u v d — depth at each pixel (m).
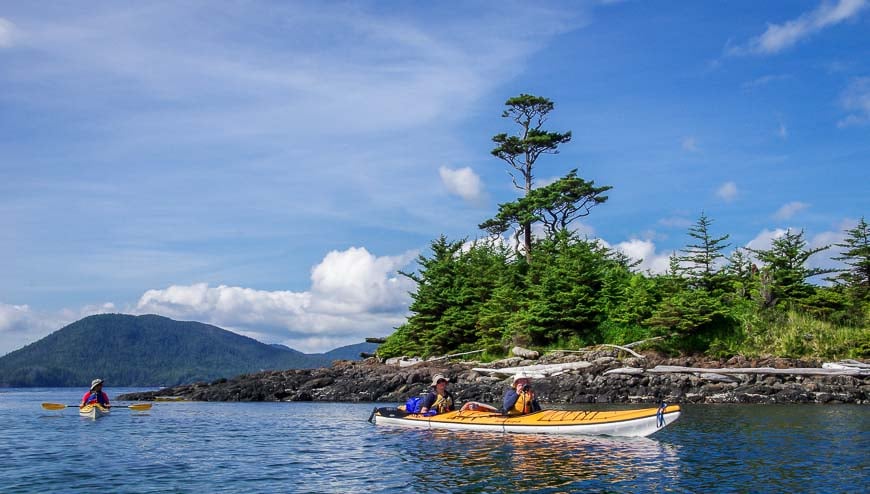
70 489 12.59
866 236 41.59
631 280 41.56
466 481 12.93
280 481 13.19
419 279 50.03
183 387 45.44
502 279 45.81
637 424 18.14
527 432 19.52
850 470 13.47
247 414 28.75
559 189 53.41
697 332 36.47
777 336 35.19
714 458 14.98
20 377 190.12
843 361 32.12
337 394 39.03
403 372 39.59
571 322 40.09
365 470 14.20
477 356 42.84
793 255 39.69
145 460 15.81
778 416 23.86
